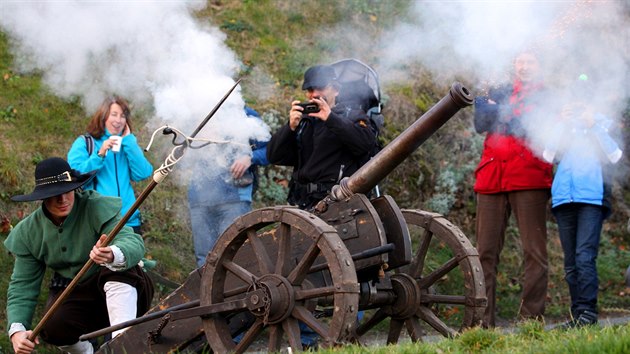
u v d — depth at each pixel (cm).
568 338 1096
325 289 1248
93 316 1469
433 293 1534
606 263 2492
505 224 1866
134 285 1438
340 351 1124
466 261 1445
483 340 1164
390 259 1365
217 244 1348
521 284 2369
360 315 1792
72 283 1375
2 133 2172
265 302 1279
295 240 1341
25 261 1468
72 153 1708
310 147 1595
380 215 1377
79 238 1432
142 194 1323
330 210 1353
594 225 1783
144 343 1398
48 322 1446
